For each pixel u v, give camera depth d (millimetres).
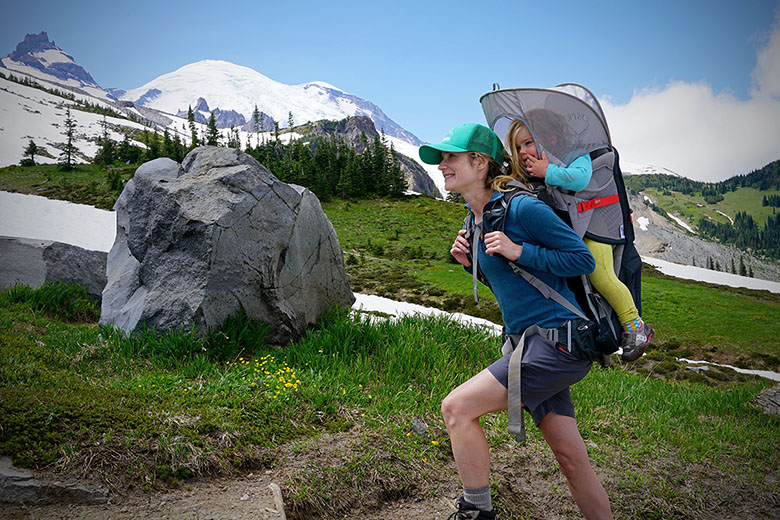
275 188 5773
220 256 5148
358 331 5680
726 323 35000
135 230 5559
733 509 3949
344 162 107125
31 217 69375
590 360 2523
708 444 4957
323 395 4223
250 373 4586
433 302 36906
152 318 5059
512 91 2645
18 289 7066
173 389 4008
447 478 3650
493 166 2701
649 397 6328
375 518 3227
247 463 3352
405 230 78125
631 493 3928
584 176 2549
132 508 2770
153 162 5922
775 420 6234
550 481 3902
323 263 6445
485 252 2592
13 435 2920
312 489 3193
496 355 5977
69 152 112312
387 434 3910
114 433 3166
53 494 2699
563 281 2570
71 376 4008
